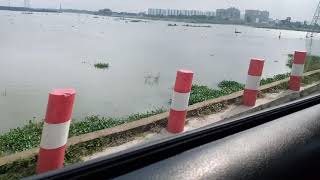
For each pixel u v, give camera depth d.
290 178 1.28
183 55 39.12
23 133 6.13
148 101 15.15
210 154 1.16
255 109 7.51
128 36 71.44
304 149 1.37
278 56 43.19
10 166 4.12
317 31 15.81
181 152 1.17
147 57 35.19
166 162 1.09
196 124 6.32
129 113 12.59
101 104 14.16
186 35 90.25
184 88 5.52
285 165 1.27
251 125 1.47
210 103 7.25
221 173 1.10
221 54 42.75
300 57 9.05
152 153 1.16
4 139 5.74
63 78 20.84
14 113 12.50
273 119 1.55
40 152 3.72
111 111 12.95
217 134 1.35
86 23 135.38
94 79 20.95
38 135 6.06
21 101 14.48
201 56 39.06
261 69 7.49
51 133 3.65
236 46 59.97
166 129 5.79
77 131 6.17
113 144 5.10
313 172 1.41
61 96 3.61
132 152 1.15
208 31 129.12
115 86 18.91
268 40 89.88
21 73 21.69
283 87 9.41
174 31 112.38
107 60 31.16
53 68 24.69
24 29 72.56
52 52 35.16
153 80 21.44
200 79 21.97
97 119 7.88
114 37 65.38
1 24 86.56
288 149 1.32
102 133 5.18
